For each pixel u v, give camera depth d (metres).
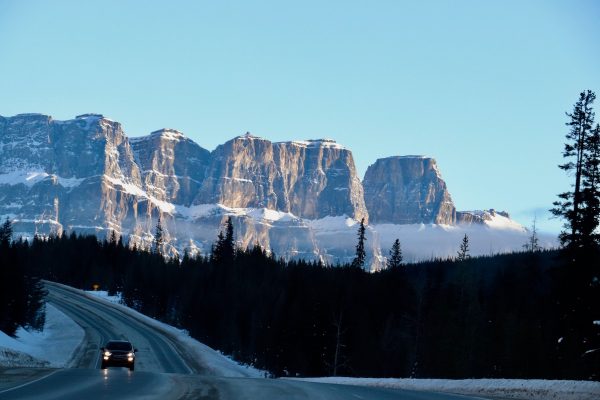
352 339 130.38
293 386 41.50
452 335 106.44
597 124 61.62
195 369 99.31
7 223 179.88
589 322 58.78
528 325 102.94
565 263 60.81
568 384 40.03
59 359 98.81
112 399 28.36
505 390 42.16
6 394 29.09
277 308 144.62
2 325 118.06
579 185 61.34
